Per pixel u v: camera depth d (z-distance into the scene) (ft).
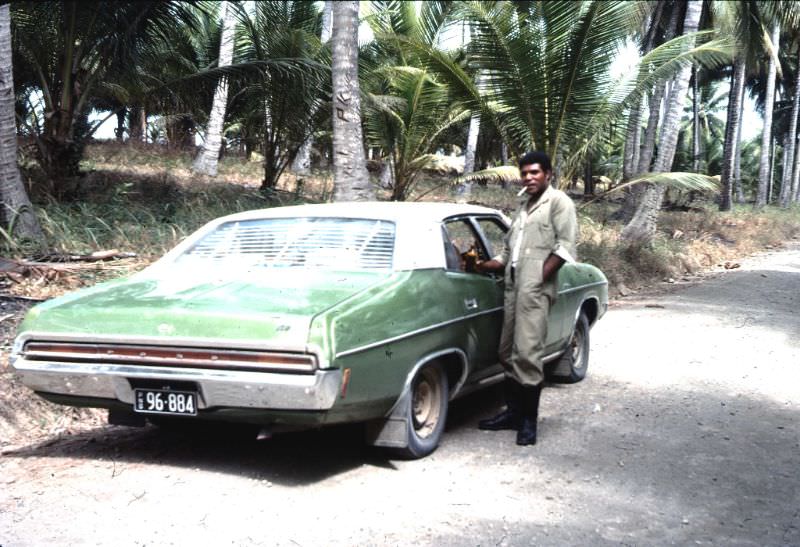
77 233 28.91
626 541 10.37
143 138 82.84
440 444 14.60
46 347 12.16
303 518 10.94
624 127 38.42
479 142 103.65
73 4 32.96
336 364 10.91
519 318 14.53
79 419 16.25
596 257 38.37
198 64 74.74
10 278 22.22
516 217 15.17
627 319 30.07
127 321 11.73
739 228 69.00
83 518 10.90
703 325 28.55
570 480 12.71
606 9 33.14
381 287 12.52
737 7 63.00
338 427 15.48
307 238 14.51
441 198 65.41
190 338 11.21
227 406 11.23
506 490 12.19
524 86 35.50
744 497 12.05
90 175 44.39
